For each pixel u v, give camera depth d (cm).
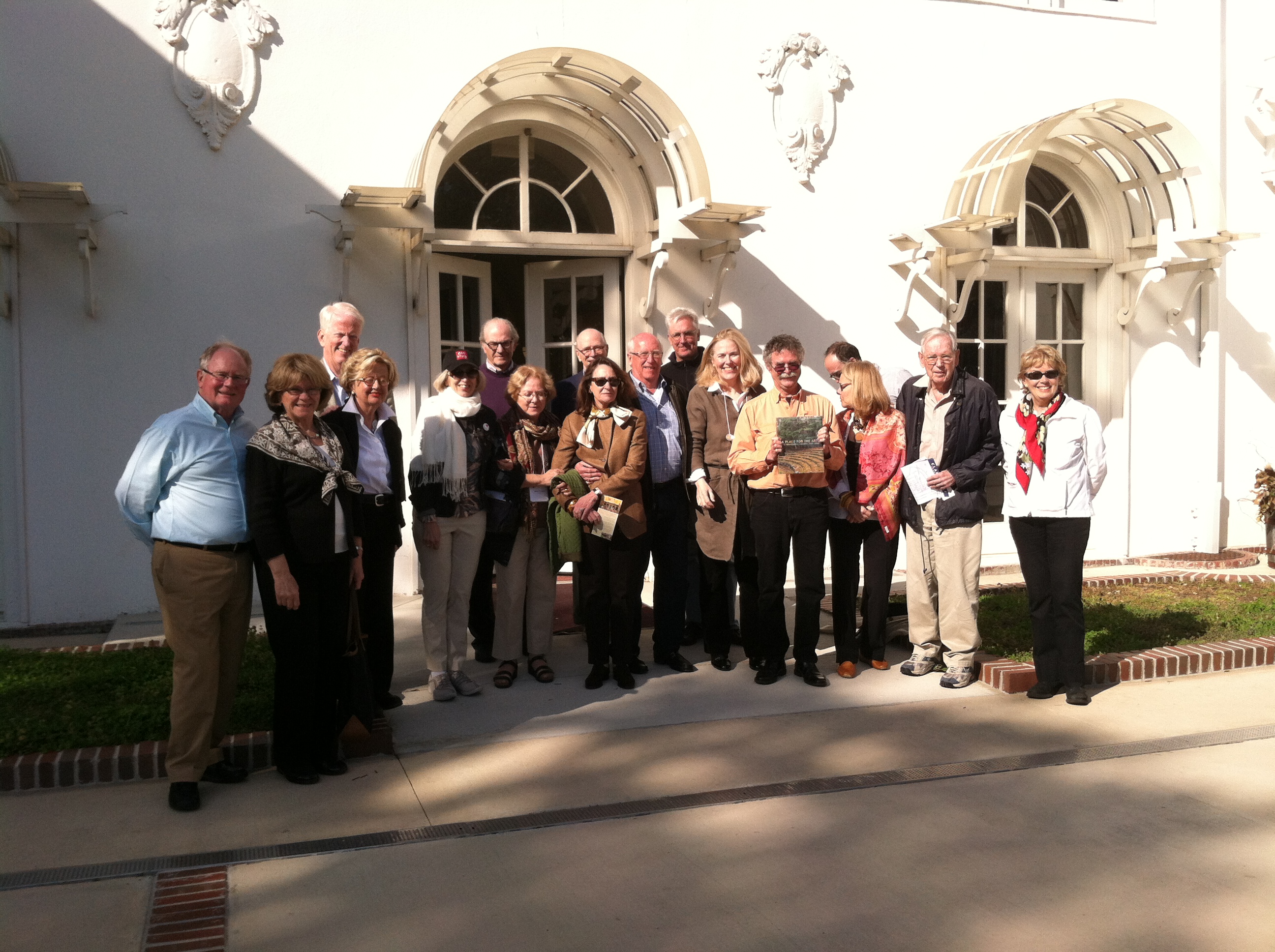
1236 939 302
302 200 743
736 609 780
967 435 554
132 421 712
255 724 470
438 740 479
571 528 541
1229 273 991
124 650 617
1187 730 491
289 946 302
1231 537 991
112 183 704
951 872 346
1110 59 940
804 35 848
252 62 727
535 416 556
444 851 364
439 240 773
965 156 900
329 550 420
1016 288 937
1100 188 941
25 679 542
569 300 850
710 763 449
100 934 308
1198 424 968
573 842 371
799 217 855
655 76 816
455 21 772
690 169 763
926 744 473
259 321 736
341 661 446
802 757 456
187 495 402
